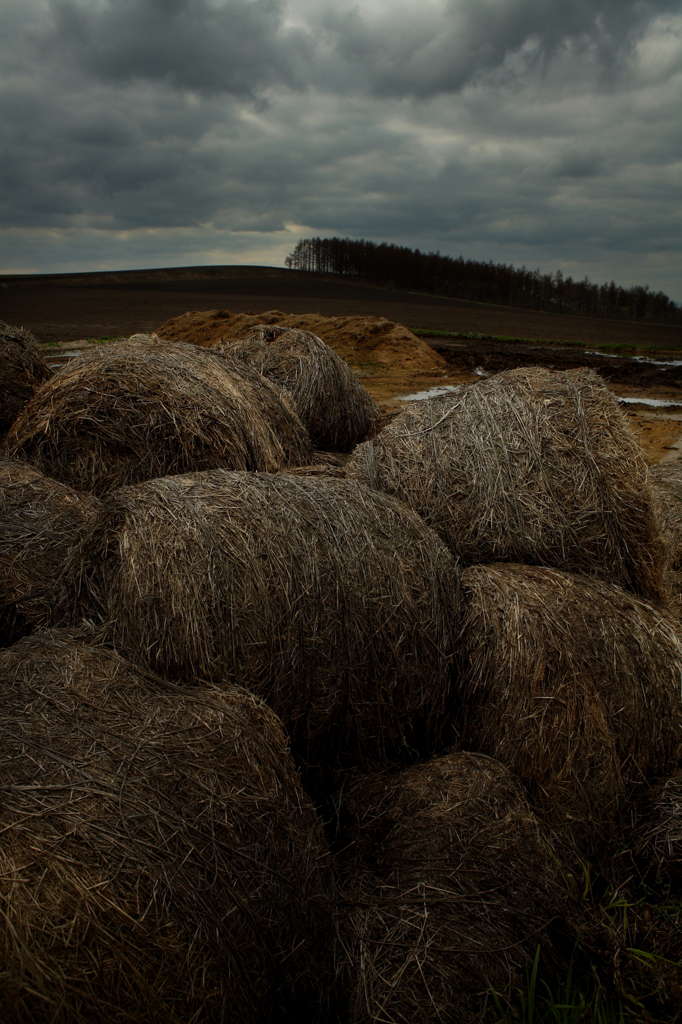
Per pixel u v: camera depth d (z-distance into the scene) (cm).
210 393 446
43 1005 150
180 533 272
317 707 278
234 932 185
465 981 204
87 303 6112
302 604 270
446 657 306
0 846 168
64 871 168
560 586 323
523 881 232
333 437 684
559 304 10919
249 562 267
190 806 196
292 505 296
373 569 289
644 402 1555
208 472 326
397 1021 196
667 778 294
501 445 372
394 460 400
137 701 229
